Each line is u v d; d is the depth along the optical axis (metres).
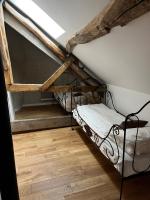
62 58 3.43
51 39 3.48
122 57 1.94
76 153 2.66
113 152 1.81
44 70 5.11
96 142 2.27
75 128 3.62
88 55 2.75
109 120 2.52
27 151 2.71
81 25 1.91
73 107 3.70
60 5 1.82
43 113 4.24
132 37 1.44
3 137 0.51
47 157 2.55
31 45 4.76
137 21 1.20
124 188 1.93
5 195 0.55
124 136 1.64
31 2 2.50
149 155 1.76
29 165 2.35
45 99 5.18
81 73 3.61
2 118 0.50
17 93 4.50
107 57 2.26
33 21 3.23
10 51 4.36
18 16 3.03
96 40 1.99
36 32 3.20
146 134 1.77
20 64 4.75
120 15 1.16
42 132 3.43
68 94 4.02
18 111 4.39
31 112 4.33
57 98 4.64
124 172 1.68
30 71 4.98
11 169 0.54
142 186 1.96
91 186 1.96
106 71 2.87
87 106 3.25
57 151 2.72
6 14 3.01
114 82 3.14
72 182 2.03
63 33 2.70
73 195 1.84
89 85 3.69
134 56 1.73
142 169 1.75
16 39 4.45
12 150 0.53
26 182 2.02
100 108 3.16
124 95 3.00
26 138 3.16
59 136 3.26
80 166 2.34
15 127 3.37
